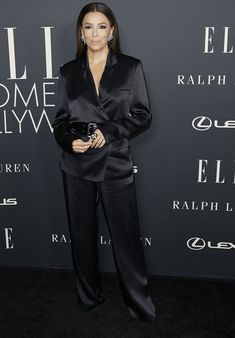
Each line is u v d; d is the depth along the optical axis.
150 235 2.45
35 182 2.45
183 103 2.23
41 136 2.37
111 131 1.86
